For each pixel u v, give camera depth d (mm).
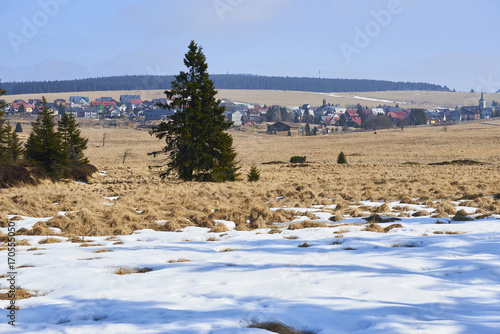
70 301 7832
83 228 17375
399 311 6734
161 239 15250
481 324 6031
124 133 179125
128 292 8328
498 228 14742
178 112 43469
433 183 35188
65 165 46812
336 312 6836
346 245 12859
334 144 126625
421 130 156000
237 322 6430
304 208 22406
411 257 10836
